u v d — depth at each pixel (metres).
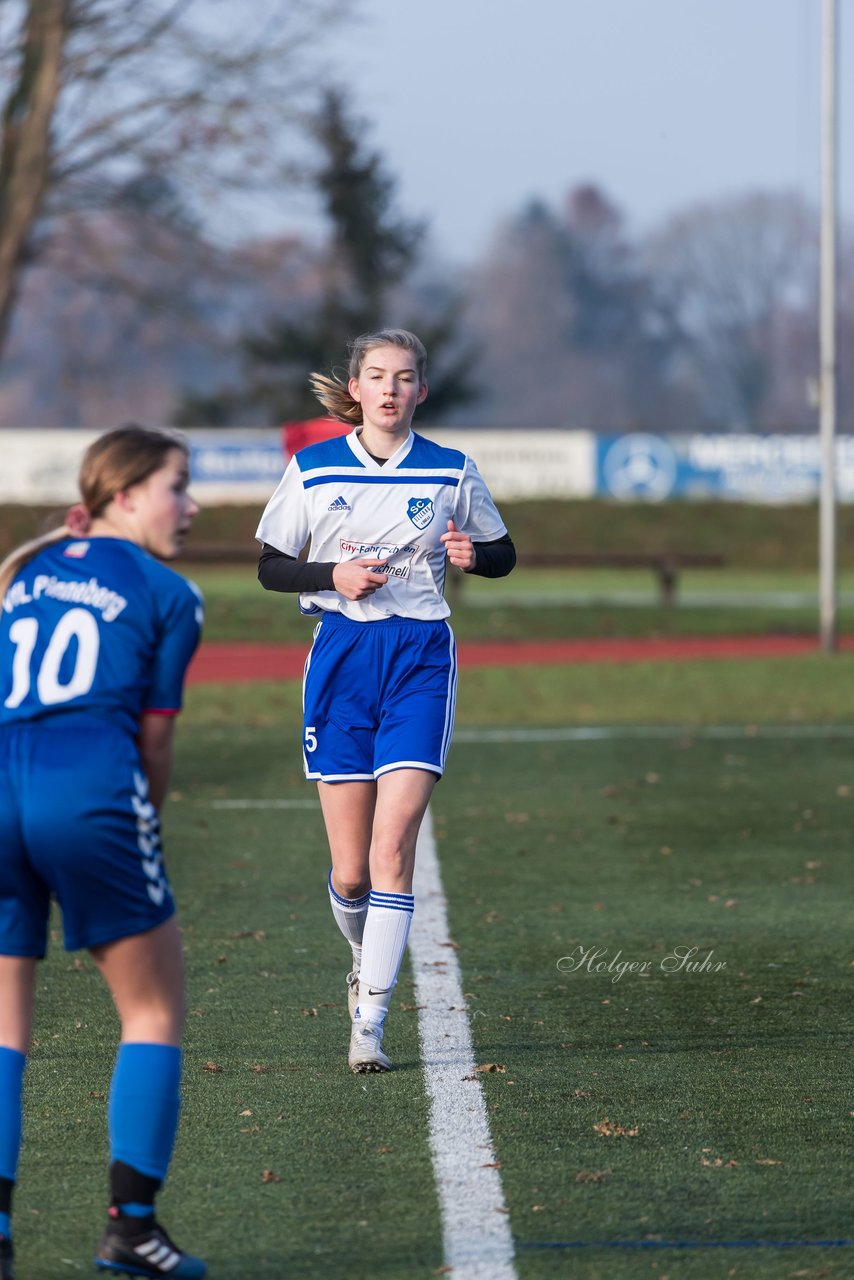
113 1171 11.95
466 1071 17.56
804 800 36.91
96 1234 13.16
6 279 98.81
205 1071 17.58
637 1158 14.80
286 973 22.03
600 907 26.16
